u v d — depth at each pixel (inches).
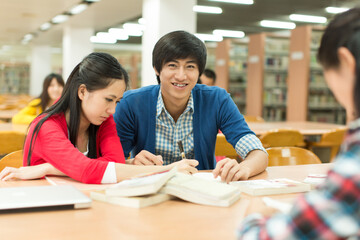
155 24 246.4
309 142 188.1
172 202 46.5
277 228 24.0
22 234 35.1
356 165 22.4
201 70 71.4
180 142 76.8
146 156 70.2
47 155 58.8
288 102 342.0
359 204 21.8
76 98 61.7
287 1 368.2
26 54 971.3
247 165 63.8
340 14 28.0
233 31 584.4
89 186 54.5
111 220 39.4
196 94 80.1
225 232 36.2
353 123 24.6
